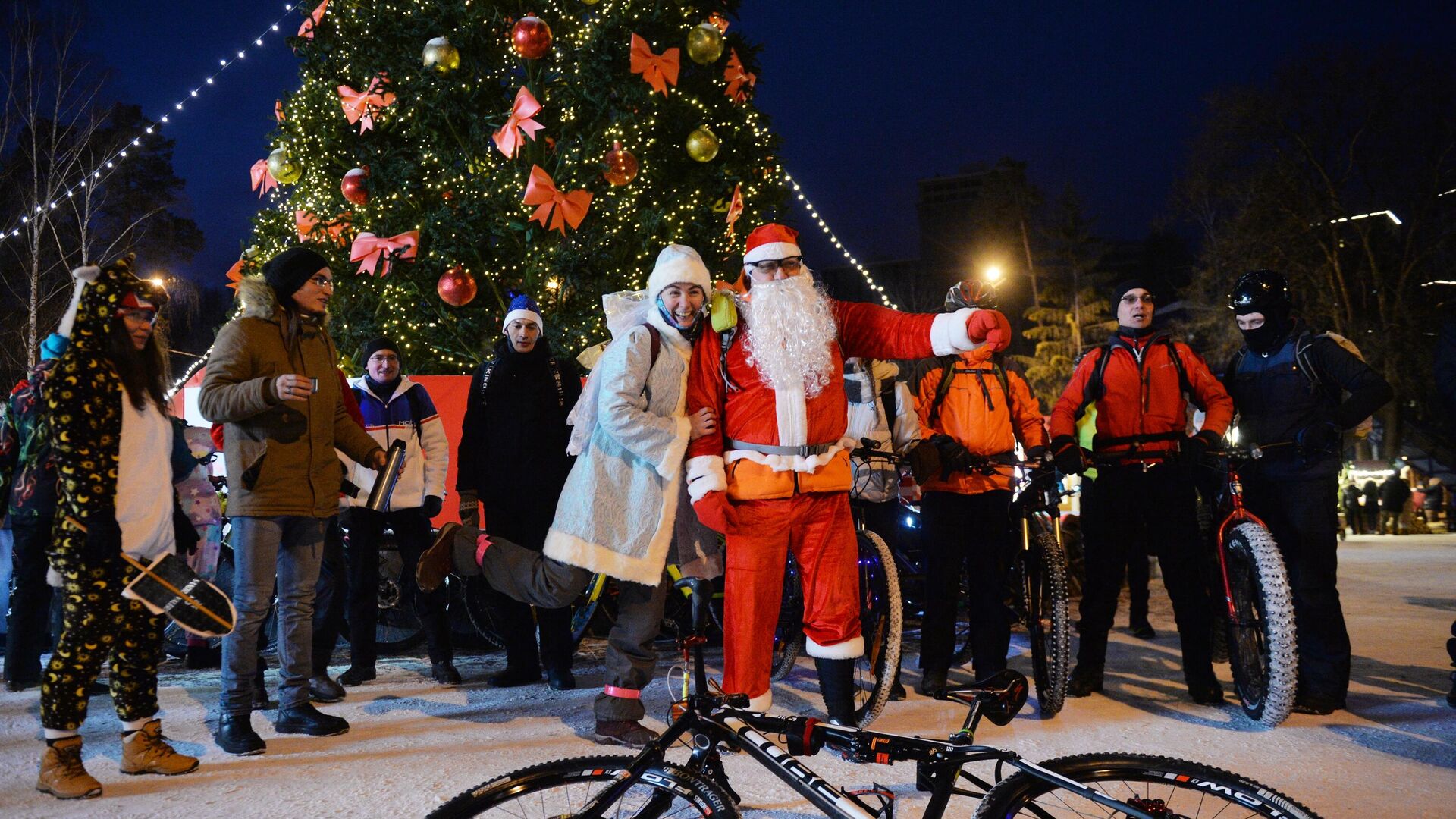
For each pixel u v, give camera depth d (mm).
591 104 8969
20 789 3598
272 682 5598
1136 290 4992
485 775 3729
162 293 3738
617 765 2291
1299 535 4734
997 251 45812
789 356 3578
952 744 2248
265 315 4191
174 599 3570
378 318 8852
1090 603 5121
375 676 5734
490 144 8984
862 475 5285
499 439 5027
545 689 5375
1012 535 5098
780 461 3617
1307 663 4719
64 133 16703
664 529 4008
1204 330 34000
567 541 4016
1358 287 33688
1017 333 45375
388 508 5562
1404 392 32344
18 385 5246
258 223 9750
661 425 3811
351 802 3404
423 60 8734
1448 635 6926
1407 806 3336
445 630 5629
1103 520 5031
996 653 4934
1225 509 4938
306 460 4234
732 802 2246
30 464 5141
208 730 4488
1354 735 4273
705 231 9180
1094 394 5000
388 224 8609
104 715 4719
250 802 3410
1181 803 2195
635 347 3910
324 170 9227
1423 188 31984
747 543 3678
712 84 9883
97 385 3518
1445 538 23281
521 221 8555
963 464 4750
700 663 3033
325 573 5148
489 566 4305
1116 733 4336
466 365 9086
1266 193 32406
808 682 5492
